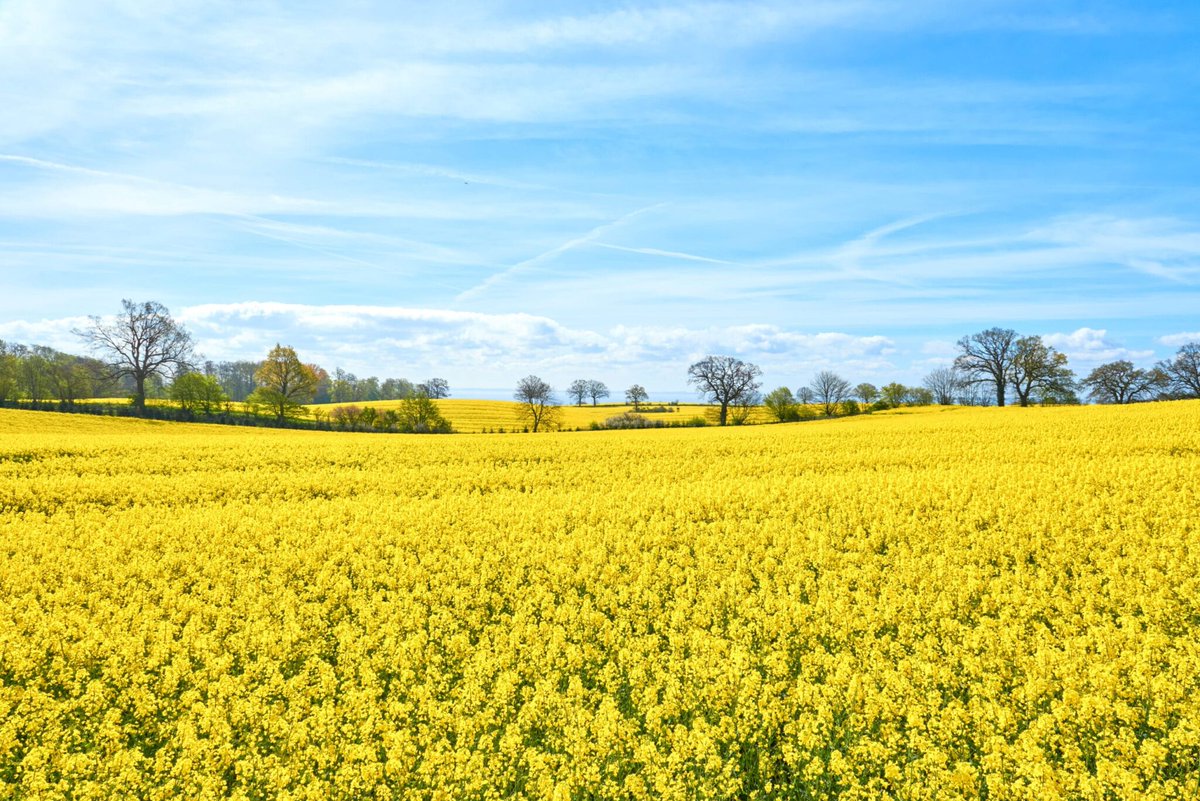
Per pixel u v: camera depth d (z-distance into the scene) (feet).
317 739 25.79
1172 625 33.37
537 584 42.78
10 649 33.12
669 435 150.71
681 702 27.12
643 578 42.47
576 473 90.48
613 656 32.55
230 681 29.04
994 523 54.19
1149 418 123.24
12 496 73.67
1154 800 20.15
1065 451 88.84
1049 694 26.61
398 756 23.73
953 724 24.22
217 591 42.42
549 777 22.43
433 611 39.47
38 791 23.04
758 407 309.22
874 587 40.70
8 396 242.78
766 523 55.11
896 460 90.84
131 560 50.49
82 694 30.50
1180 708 24.31
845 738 25.26
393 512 64.34
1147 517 51.21
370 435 178.70
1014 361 269.03
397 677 31.45
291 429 222.07
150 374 239.09
